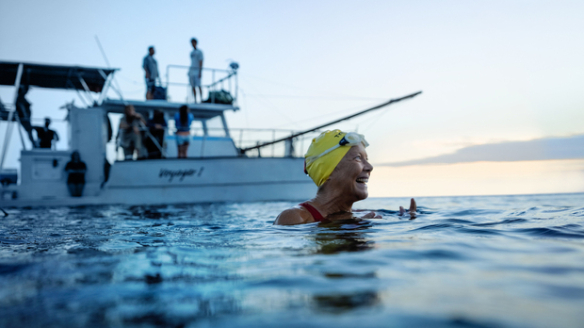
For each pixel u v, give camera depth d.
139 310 0.86
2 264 1.40
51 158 10.92
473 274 1.09
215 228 2.78
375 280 1.05
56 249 1.82
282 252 1.53
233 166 11.13
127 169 10.54
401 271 1.14
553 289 0.93
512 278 1.04
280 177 11.41
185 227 3.01
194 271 1.23
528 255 1.35
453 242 1.65
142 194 10.59
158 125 10.89
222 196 11.03
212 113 12.23
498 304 0.83
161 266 1.32
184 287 1.04
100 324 0.79
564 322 0.72
